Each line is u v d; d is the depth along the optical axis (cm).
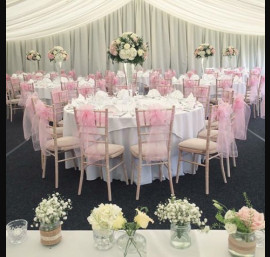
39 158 431
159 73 830
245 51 1046
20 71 959
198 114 365
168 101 395
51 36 979
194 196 303
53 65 996
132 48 398
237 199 295
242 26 694
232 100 368
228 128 313
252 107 735
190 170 363
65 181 348
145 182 334
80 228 249
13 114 755
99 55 983
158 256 130
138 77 812
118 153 307
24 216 271
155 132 288
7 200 302
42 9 492
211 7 622
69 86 607
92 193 315
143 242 124
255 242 124
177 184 334
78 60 988
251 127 571
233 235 126
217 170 372
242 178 344
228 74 756
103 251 134
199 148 310
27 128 387
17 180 352
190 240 135
